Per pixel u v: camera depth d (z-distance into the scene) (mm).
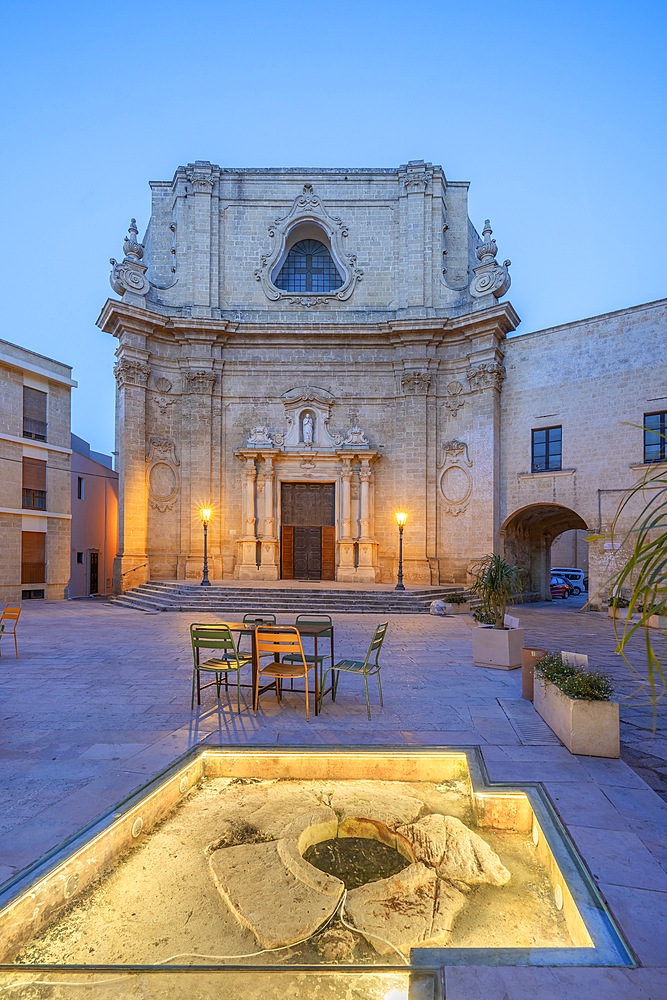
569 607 20297
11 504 20500
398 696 6867
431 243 22375
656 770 4637
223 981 2588
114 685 7418
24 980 2586
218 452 21719
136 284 21125
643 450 17297
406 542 21062
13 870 3053
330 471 21781
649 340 17359
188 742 5078
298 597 17078
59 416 22500
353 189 22875
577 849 3252
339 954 2789
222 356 22172
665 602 1831
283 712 6156
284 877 3363
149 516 21016
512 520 20656
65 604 19578
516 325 20953
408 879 3387
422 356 21328
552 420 19250
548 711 5617
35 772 4379
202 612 16141
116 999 2508
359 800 4379
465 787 4648
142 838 3842
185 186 22672
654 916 2645
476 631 8828
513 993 2191
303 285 23672
